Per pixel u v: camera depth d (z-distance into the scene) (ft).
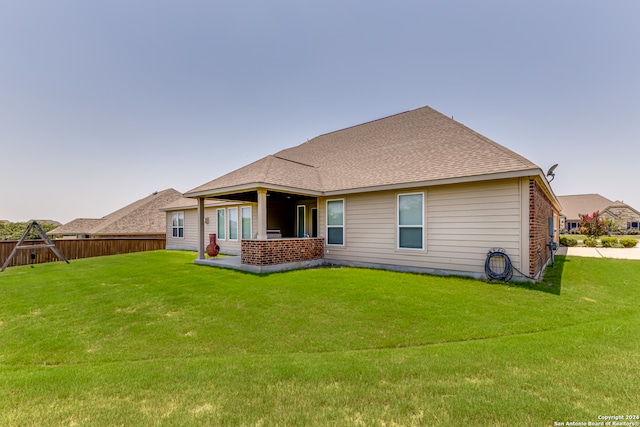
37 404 9.55
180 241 68.54
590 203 168.55
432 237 31.14
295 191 35.99
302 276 30.40
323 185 40.01
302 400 9.43
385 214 34.76
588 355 12.27
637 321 16.90
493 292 23.17
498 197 27.14
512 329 15.96
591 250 61.62
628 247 69.92
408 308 19.44
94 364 13.01
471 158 30.09
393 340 14.89
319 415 8.62
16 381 11.12
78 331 16.94
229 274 32.35
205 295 23.65
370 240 36.06
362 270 33.91
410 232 32.83
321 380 10.70
